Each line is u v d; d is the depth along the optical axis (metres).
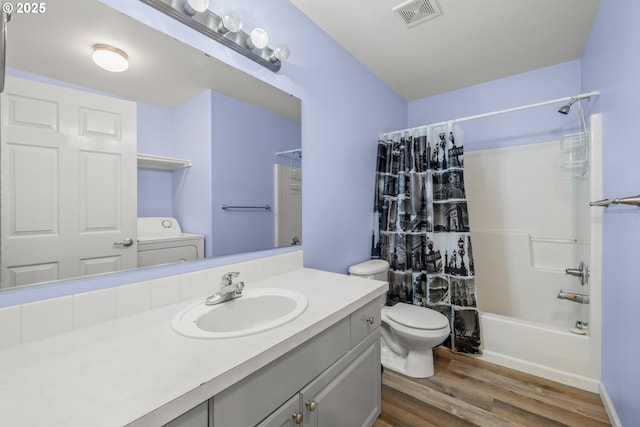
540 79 2.31
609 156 1.47
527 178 2.37
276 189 1.53
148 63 1.03
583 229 1.96
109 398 0.53
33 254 0.79
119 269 0.96
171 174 1.10
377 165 2.40
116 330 0.83
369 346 1.28
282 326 0.86
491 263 2.49
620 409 1.31
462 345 2.02
